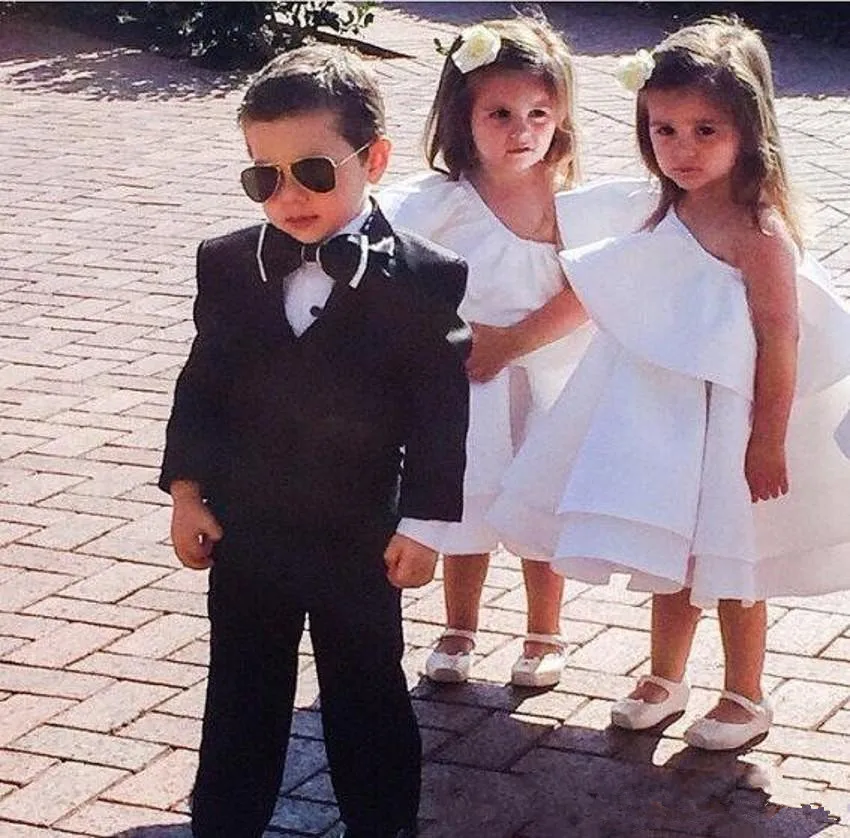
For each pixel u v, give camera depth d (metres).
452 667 4.59
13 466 6.11
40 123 11.75
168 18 13.85
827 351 4.08
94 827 3.96
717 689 4.55
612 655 4.76
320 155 3.42
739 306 4.00
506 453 4.43
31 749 4.29
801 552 4.12
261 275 3.53
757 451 3.97
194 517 3.59
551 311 4.41
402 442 3.56
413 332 3.49
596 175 9.80
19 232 9.16
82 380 6.97
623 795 4.07
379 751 3.71
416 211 4.46
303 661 4.73
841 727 4.36
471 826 3.94
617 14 15.47
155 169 10.48
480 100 4.38
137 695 4.55
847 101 11.86
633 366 4.08
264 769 3.73
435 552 3.56
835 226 8.70
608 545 3.95
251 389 3.54
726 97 3.99
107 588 5.18
